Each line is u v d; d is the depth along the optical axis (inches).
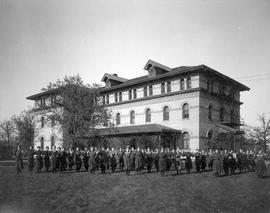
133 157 1005.8
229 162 932.6
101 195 619.2
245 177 868.0
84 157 1039.0
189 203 548.4
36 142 2150.6
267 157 1633.9
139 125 1680.6
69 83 1480.1
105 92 1939.0
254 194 622.5
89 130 1477.6
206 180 802.8
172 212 495.5
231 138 1454.2
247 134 1898.4
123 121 1803.6
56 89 1501.0
